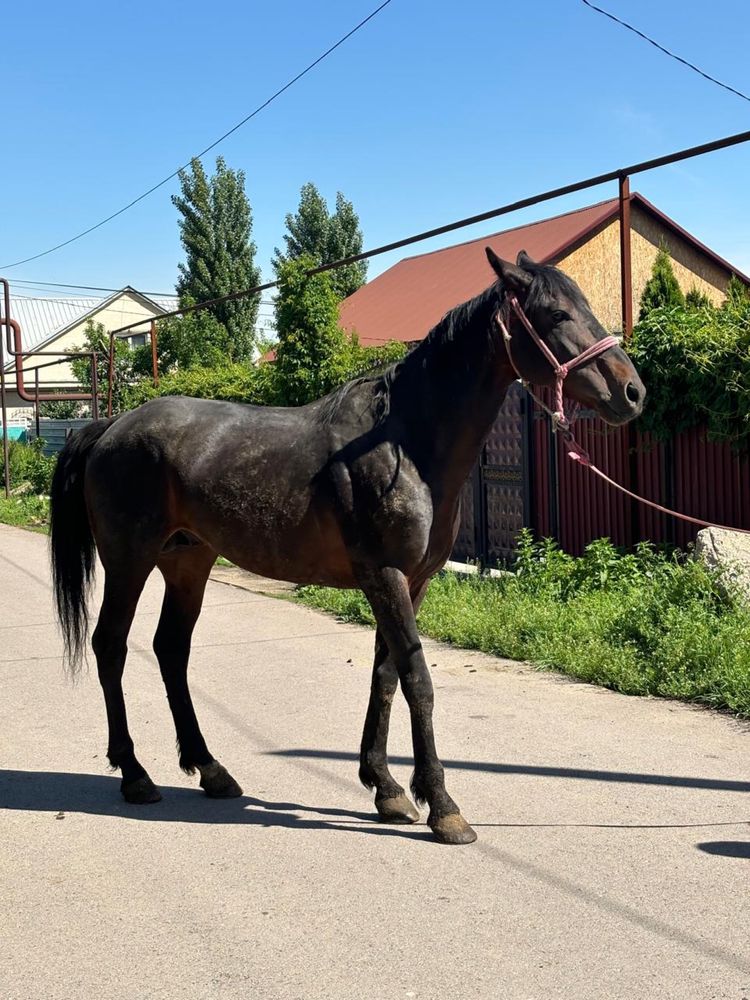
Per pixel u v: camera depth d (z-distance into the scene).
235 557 4.71
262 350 21.30
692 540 8.82
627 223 8.83
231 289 37.84
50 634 9.17
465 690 6.51
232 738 5.75
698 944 3.21
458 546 12.05
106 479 4.90
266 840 4.27
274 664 7.59
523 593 8.76
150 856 4.13
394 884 3.76
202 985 3.07
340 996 2.97
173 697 5.00
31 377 48.06
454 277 29.25
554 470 10.25
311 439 4.51
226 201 38.31
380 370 4.60
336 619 9.39
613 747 5.28
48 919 3.57
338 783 4.99
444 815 4.18
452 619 8.24
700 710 5.90
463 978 3.05
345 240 43.75
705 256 27.98
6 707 6.56
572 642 7.16
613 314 26.69
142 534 4.84
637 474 9.30
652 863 3.85
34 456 29.11
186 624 5.11
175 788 5.02
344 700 6.51
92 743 5.78
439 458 4.29
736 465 8.30
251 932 3.41
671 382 8.59
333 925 3.44
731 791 4.60
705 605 7.18
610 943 3.23
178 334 31.41
